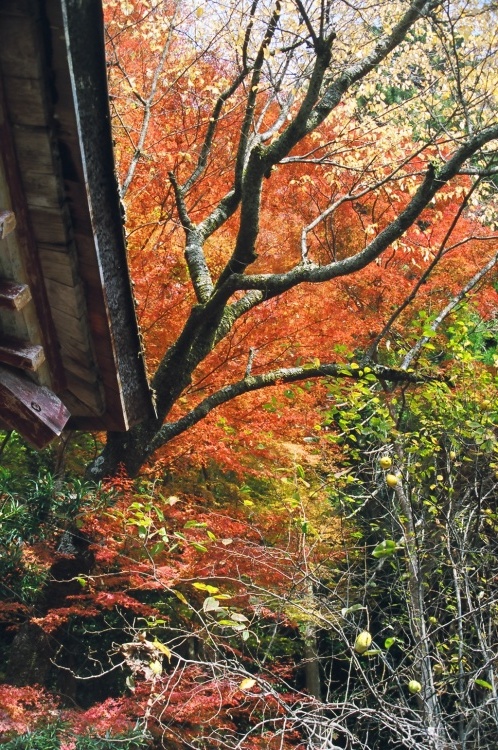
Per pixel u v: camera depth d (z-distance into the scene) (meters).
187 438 7.80
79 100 1.96
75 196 2.12
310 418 7.84
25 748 5.41
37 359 2.46
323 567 6.14
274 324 8.38
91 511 6.60
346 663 10.33
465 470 6.01
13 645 7.07
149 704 4.09
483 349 8.69
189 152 8.97
